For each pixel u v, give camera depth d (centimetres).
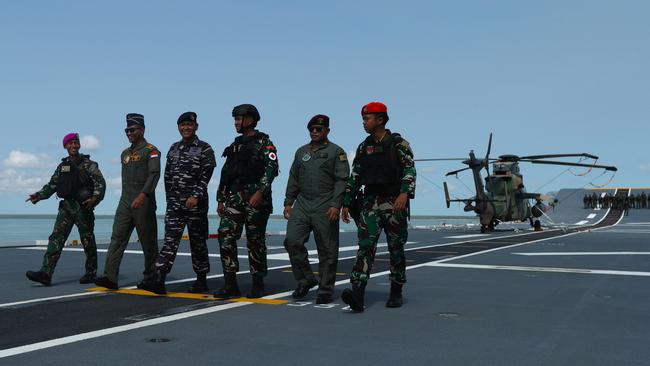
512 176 2497
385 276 751
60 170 653
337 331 402
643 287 642
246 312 476
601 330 409
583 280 705
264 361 320
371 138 506
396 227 495
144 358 324
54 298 550
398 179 493
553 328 416
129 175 607
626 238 1842
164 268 560
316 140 531
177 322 432
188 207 565
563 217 5575
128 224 605
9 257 1026
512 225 3844
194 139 584
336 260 531
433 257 1053
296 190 553
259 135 555
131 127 605
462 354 339
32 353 335
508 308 500
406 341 371
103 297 557
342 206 520
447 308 501
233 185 549
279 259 1016
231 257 552
